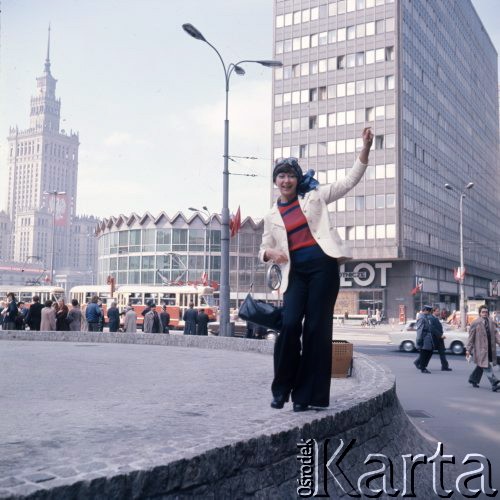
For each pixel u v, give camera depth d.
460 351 21.12
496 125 102.44
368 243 58.12
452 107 75.44
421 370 14.17
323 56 62.56
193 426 3.47
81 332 16.08
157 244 66.12
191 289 35.00
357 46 60.66
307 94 63.00
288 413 3.34
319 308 3.61
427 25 67.25
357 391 4.44
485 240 89.94
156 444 2.84
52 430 3.32
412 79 61.69
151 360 9.97
